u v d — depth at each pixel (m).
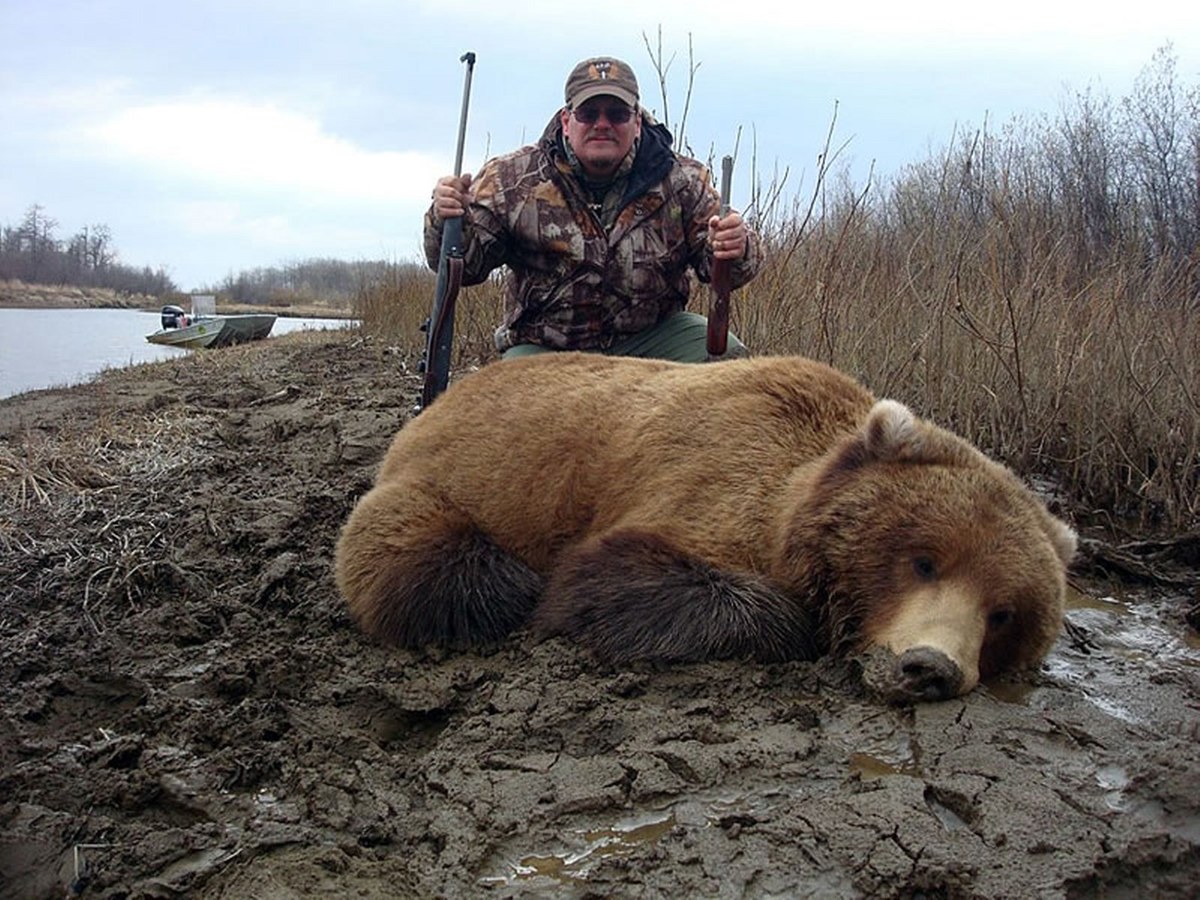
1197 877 1.42
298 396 5.39
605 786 1.65
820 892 1.39
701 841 1.50
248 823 1.65
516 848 1.54
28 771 1.79
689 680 1.97
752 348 4.00
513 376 2.58
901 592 1.97
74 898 1.51
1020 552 1.96
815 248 4.23
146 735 1.94
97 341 13.14
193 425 4.33
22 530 2.87
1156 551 2.96
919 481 2.03
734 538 2.16
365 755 1.83
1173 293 4.05
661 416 2.34
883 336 4.01
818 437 2.26
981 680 2.03
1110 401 3.56
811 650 2.08
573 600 2.15
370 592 2.31
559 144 3.09
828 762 1.70
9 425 4.62
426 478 2.48
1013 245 4.29
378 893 1.45
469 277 3.17
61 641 2.31
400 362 6.79
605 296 3.12
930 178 4.92
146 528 2.93
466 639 2.25
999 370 3.83
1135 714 1.96
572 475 2.37
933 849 1.43
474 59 3.08
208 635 2.37
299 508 3.05
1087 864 1.40
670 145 3.19
